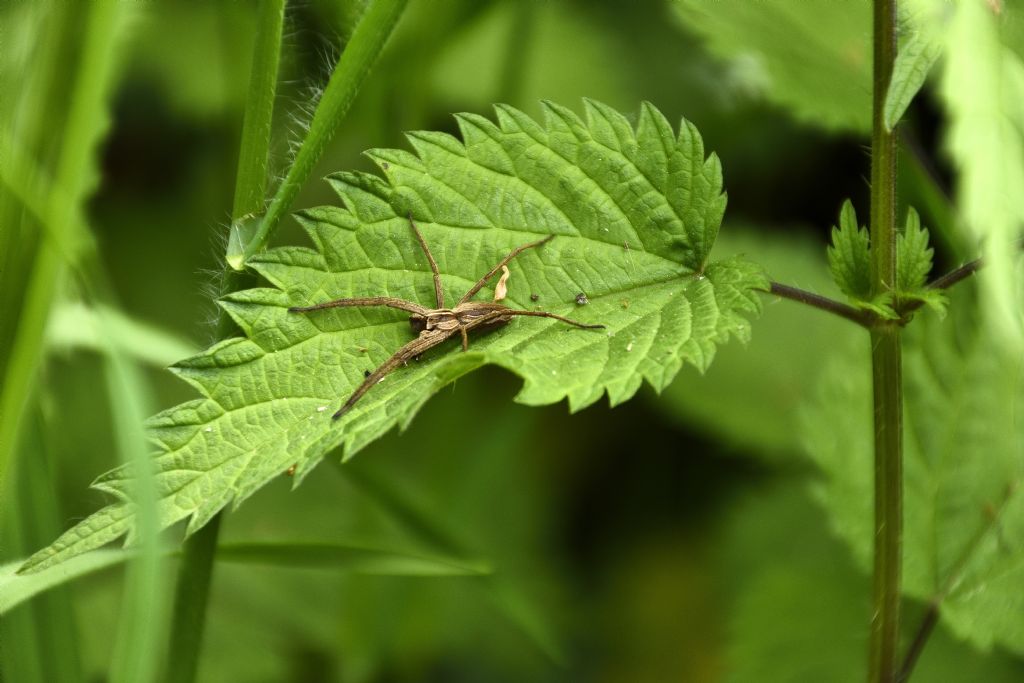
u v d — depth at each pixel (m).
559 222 0.64
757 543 0.74
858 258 0.64
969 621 0.66
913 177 0.69
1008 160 0.59
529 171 0.64
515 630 0.73
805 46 0.71
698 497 0.76
